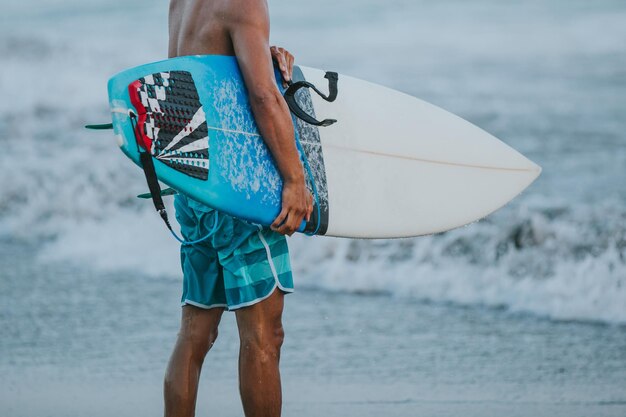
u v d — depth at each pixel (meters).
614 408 14.80
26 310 21.03
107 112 41.53
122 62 48.88
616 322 19.33
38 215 28.81
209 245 11.91
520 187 14.69
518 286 21.62
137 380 16.55
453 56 47.94
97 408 15.29
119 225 27.64
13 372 17.16
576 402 15.11
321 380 16.48
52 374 16.97
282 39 51.47
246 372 11.52
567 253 22.84
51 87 44.81
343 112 13.62
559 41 48.59
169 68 11.35
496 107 39.72
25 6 58.31
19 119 40.12
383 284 22.22
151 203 29.03
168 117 11.20
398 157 13.81
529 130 36.19
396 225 13.55
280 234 11.77
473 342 18.34
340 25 53.22
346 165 13.27
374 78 45.31
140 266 24.41
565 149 33.31
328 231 12.92
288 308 20.98
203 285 12.03
